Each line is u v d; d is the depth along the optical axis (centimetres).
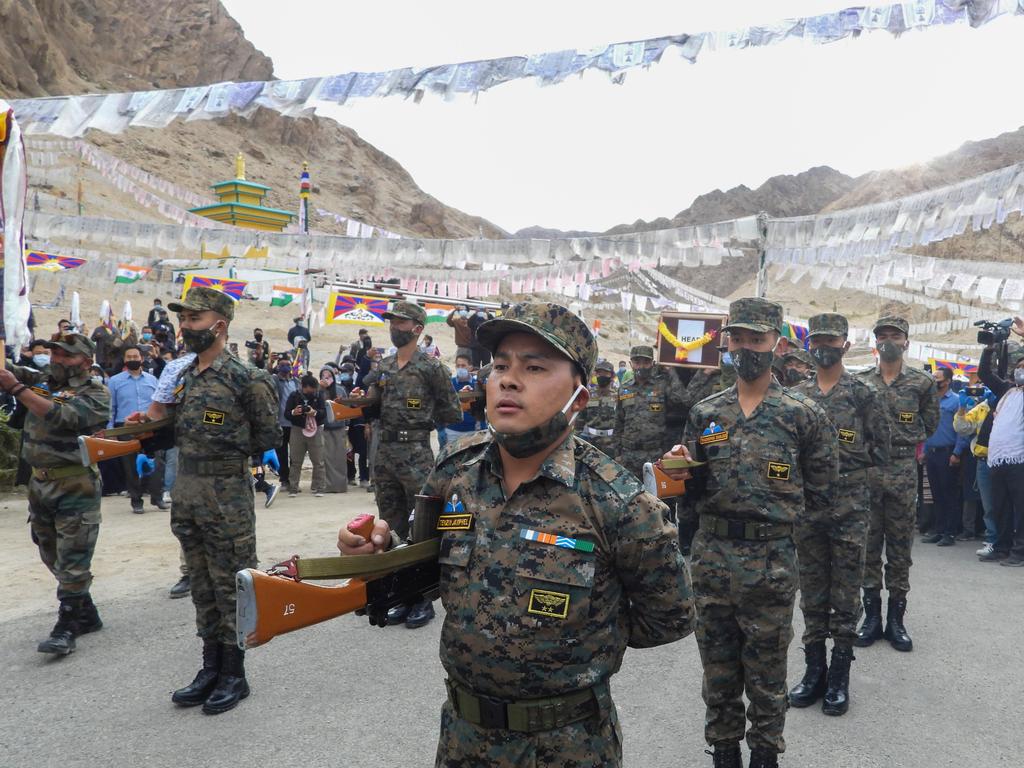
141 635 485
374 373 564
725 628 312
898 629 494
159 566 642
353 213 12225
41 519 469
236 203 3756
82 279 1464
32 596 560
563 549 157
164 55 12875
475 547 162
